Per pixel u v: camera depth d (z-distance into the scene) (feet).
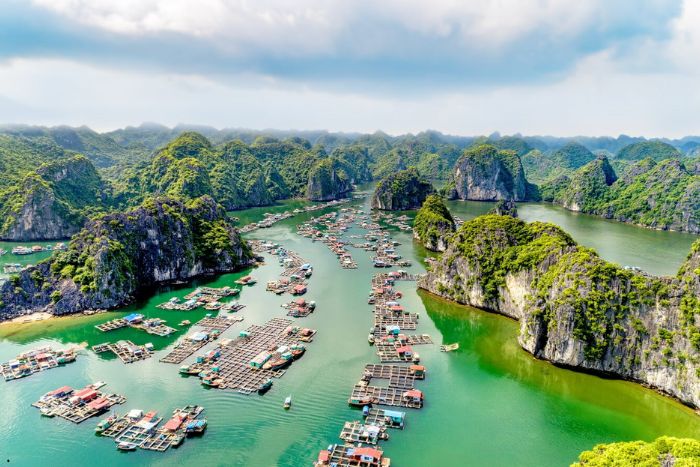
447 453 269.23
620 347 342.23
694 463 197.57
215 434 283.18
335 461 257.96
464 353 388.78
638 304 342.85
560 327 358.43
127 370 358.84
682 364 312.50
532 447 275.80
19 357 372.99
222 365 362.94
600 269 362.53
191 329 436.76
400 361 372.17
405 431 287.69
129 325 443.32
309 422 294.66
